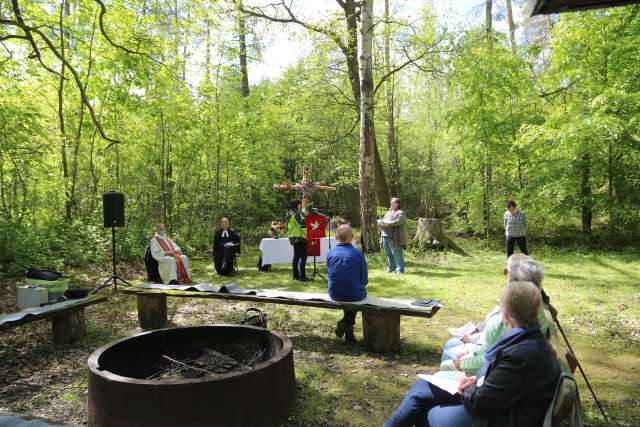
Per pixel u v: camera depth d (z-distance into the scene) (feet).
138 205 41.68
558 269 32.09
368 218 38.60
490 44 46.75
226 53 43.27
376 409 11.21
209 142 46.60
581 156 42.16
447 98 73.61
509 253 35.73
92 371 9.89
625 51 39.65
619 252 39.45
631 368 13.70
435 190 76.59
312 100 52.19
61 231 32.07
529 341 6.98
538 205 45.91
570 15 41.32
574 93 46.09
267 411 9.98
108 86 34.40
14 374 13.70
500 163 49.06
